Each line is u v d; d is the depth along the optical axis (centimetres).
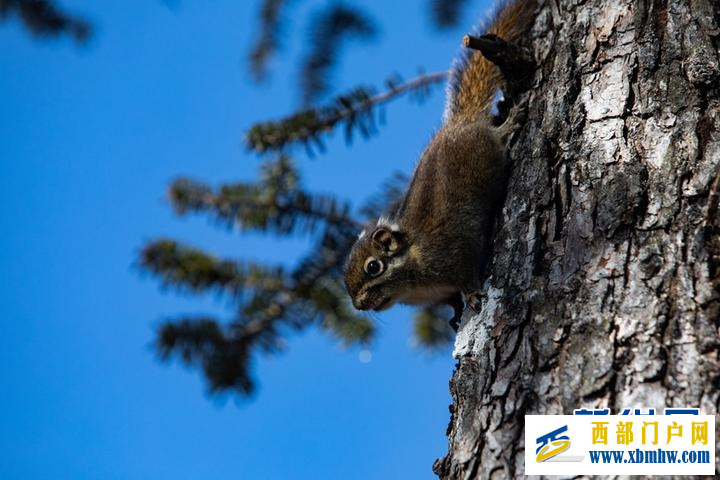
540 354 838
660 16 1000
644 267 828
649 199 872
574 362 809
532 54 1111
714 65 934
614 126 950
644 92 955
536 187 979
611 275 838
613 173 912
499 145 1216
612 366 784
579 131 977
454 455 855
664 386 757
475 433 842
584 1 1077
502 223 1020
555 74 1049
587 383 788
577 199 922
